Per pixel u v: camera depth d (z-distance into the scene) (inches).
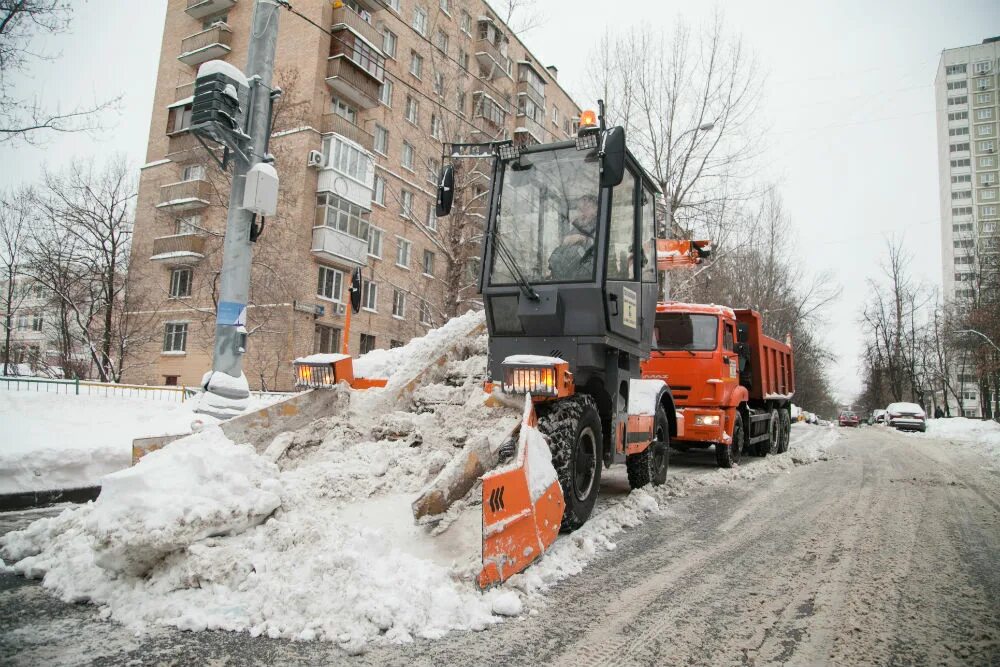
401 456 184.9
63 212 864.3
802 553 187.0
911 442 719.1
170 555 131.4
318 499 161.5
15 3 445.7
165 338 1049.5
